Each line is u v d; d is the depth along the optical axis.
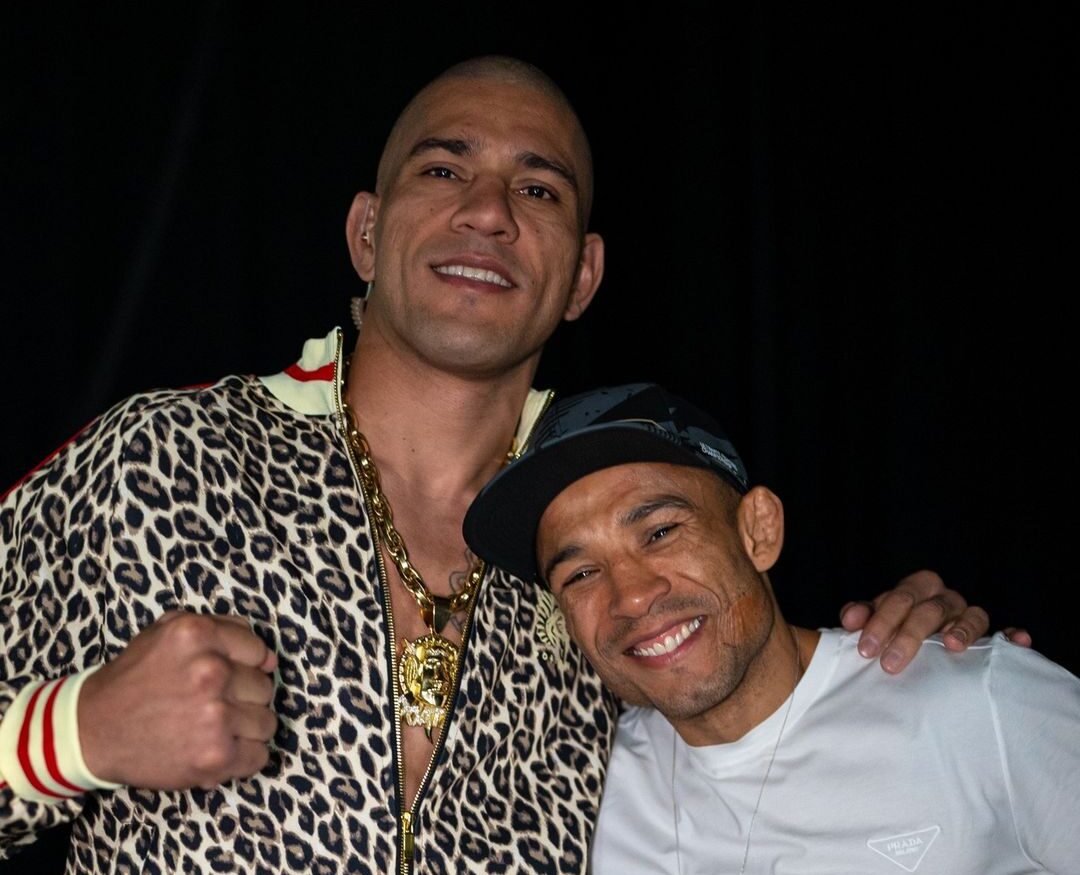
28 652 1.84
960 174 3.68
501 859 1.99
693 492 2.08
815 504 3.64
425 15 3.44
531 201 2.20
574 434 2.05
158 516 1.88
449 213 2.13
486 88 2.27
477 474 2.23
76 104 3.03
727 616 2.03
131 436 1.91
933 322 3.67
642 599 2.00
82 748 1.64
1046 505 3.58
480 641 2.08
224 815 1.85
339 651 1.95
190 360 3.10
